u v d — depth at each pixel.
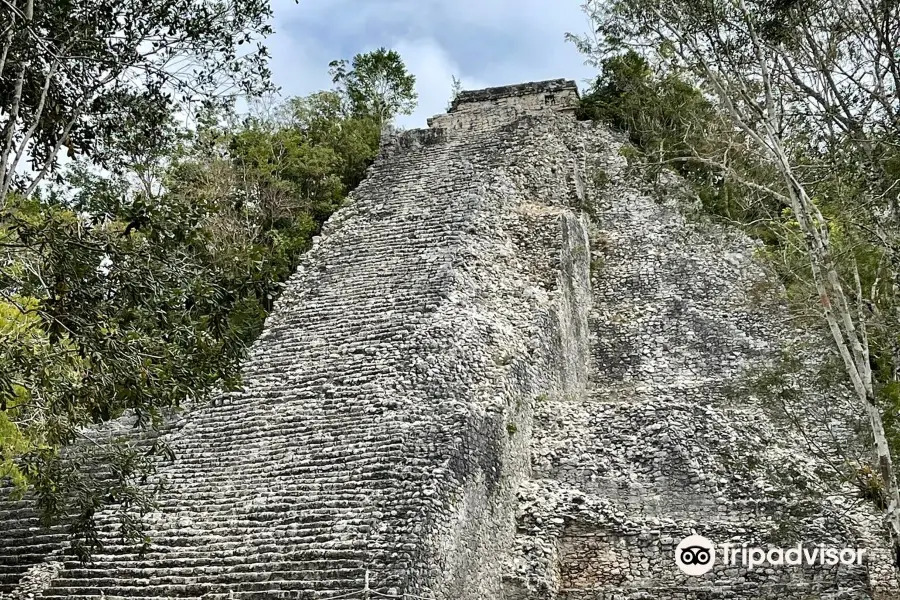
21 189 10.91
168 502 13.94
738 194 13.07
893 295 12.20
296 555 12.16
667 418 16.23
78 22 10.45
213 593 11.81
